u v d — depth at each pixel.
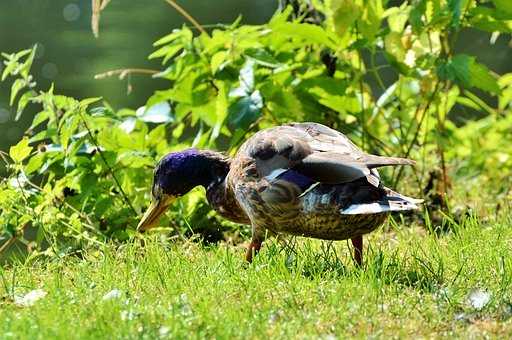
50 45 26.30
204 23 27.73
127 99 22.39
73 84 23.06
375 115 14.11
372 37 12.67
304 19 14.20
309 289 8.62
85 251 11.16
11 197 11.68
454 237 10.88
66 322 7.80
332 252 10.20
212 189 10.81
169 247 11.07
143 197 12.79
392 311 8.13
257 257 9.58
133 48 25.80
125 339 7.36
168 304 8.27
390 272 9.18
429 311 8.10
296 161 9.35
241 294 8.56
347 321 7.84
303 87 13.30
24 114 21.23
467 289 8.71
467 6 12.67
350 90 13.56
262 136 9.83
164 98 13.37
